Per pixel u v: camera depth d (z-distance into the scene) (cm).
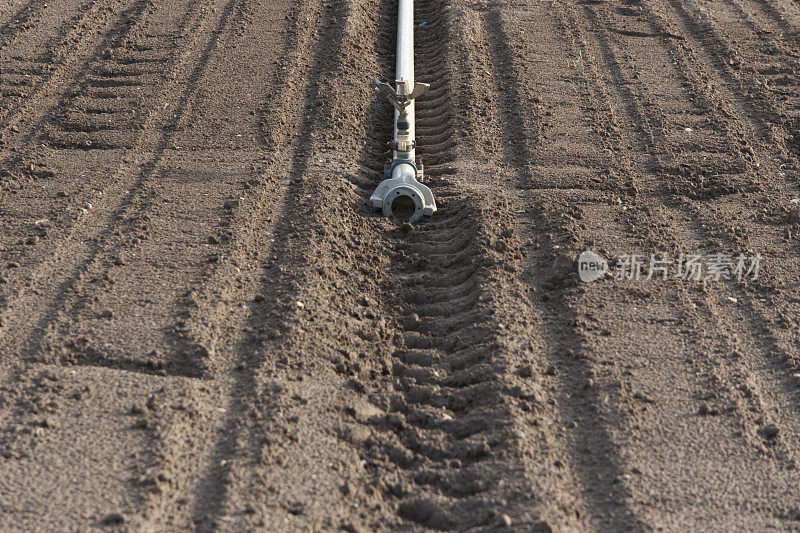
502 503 449
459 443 503
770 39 1228
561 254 688
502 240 715
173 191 796
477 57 1152
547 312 635
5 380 524
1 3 1334
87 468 450
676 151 902
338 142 916
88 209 758
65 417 491
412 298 674
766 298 655
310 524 423
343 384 548
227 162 859
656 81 1079
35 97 1006
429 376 571
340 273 686
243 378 543
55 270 658
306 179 825
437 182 853
